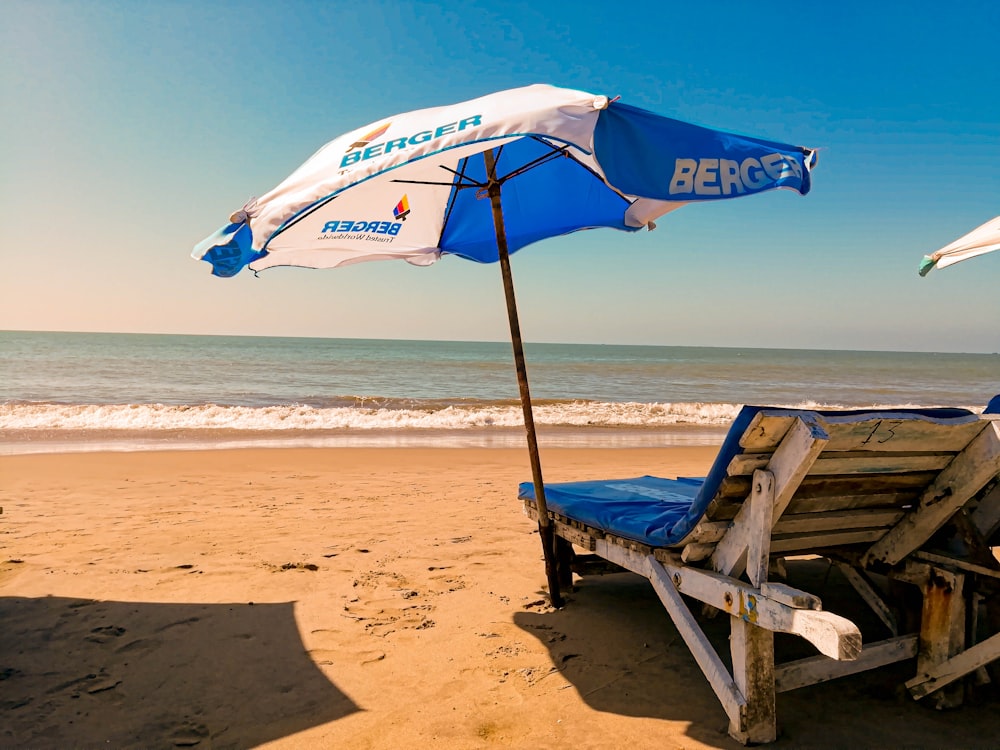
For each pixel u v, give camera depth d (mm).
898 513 2926
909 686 2908
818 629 2131
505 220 4699
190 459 10188
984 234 3709
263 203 2596
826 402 29922
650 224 4520
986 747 2557
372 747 2562
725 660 3352
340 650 3434
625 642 3574
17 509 6680
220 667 3229
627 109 2629
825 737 2621
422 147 2523
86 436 13133
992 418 2553
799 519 2736
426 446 12562
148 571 4641
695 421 17766
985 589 2881
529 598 4246
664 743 2582
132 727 2686
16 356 54469
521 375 4016
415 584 4488
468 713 2826
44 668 3172
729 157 2605
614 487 4551
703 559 2857
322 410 17172
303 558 5039
